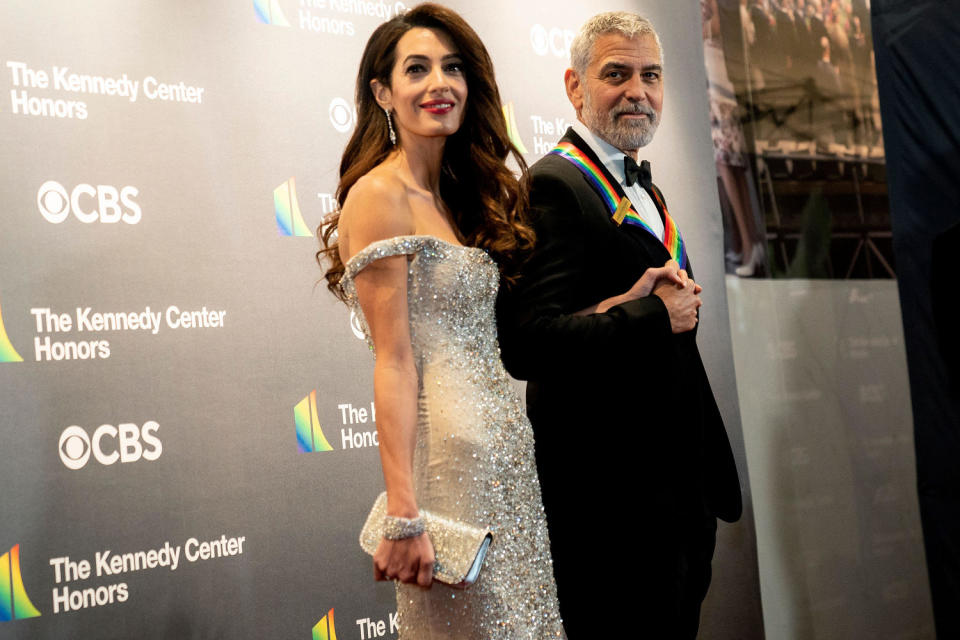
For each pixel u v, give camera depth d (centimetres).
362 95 208
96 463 248
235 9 282
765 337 399
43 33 251
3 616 233
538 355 218
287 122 287
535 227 228
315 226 289
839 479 411
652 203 258
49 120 250
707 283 374
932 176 368
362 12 306
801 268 409
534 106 342
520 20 341
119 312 255
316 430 283
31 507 239
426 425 189
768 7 409
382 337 185
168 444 259
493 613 187
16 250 243
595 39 256
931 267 368
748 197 398
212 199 272
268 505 272
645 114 255
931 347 368
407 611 194
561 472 231
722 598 364
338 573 282
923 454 370
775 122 406
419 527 179
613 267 234
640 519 227
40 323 244
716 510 247
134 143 262
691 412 237
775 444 398
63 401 246
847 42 426
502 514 192
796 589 398
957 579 362
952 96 364
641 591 226
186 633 257
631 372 231
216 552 263
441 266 193
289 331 281
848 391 416
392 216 189
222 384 269
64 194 250
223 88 277
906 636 416
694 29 386
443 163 216
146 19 267
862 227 424
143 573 252
